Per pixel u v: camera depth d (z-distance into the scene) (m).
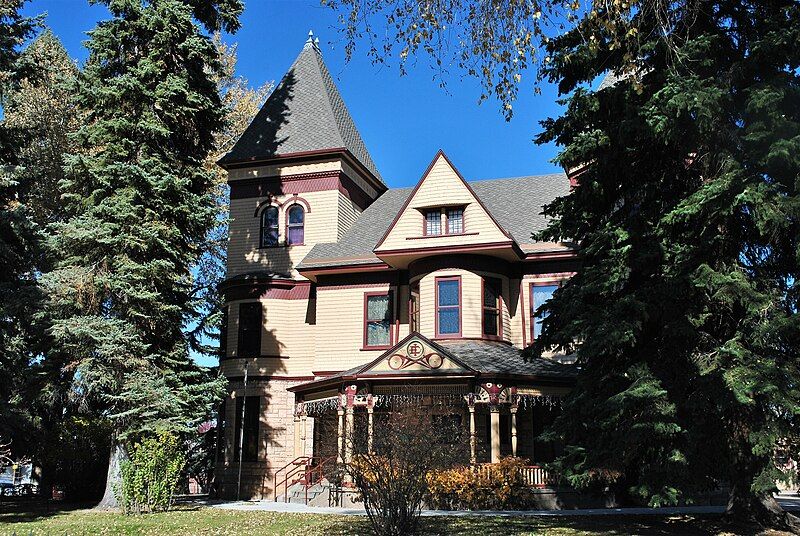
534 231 26.59
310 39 33.94
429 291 25.14
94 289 20.48
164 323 21.89
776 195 12.50
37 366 20.58
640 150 14.73
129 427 20.47
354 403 22.16
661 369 13.71
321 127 30.19
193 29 23.83
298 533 14.81
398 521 13.63
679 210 13.37
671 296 13.61
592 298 15.52
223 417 28.41
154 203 21.89
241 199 29.94
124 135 22.31
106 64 23.05
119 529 15.81
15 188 21.62
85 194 22.52
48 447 23.42
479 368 21.47
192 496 28.52
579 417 15.08
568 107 15.32
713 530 14.44
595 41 11.55
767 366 12.22
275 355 27.56
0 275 20.64
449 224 25.38
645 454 13.69
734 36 14.58
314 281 28.06
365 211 30.89
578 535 14.04
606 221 15.74
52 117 32.09
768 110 12.59
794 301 13.21
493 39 11.84
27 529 15.68
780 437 12.48
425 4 11.88
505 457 21.11
